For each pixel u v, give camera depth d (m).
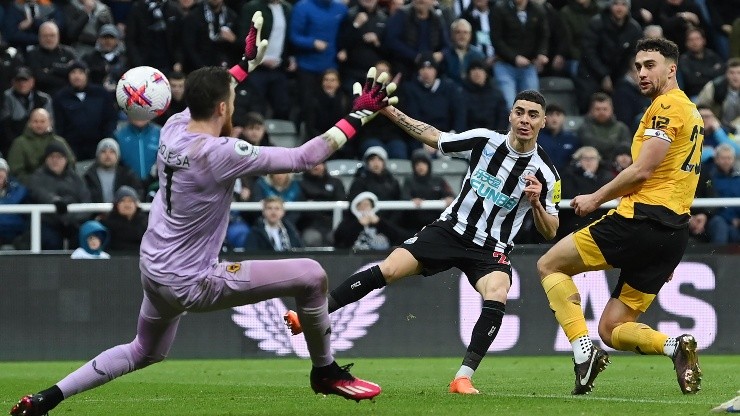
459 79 45.84
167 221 16.59
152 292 16.83
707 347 37.44
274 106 45.22
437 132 23.03
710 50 49.09
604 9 46.88
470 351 22.20
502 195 22.52
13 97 41.78
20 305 36.06
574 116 47.16
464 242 22.69
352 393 17.80
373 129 43.94
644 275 21.61
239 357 36.72
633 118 45.78
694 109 21.19
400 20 45.06
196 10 44.09
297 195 39.69
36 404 17.22
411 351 37.03
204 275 16.62
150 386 26.17
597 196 21.00
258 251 36.22
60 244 37.84
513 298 37.25
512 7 45.91
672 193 21.12
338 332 36.91
